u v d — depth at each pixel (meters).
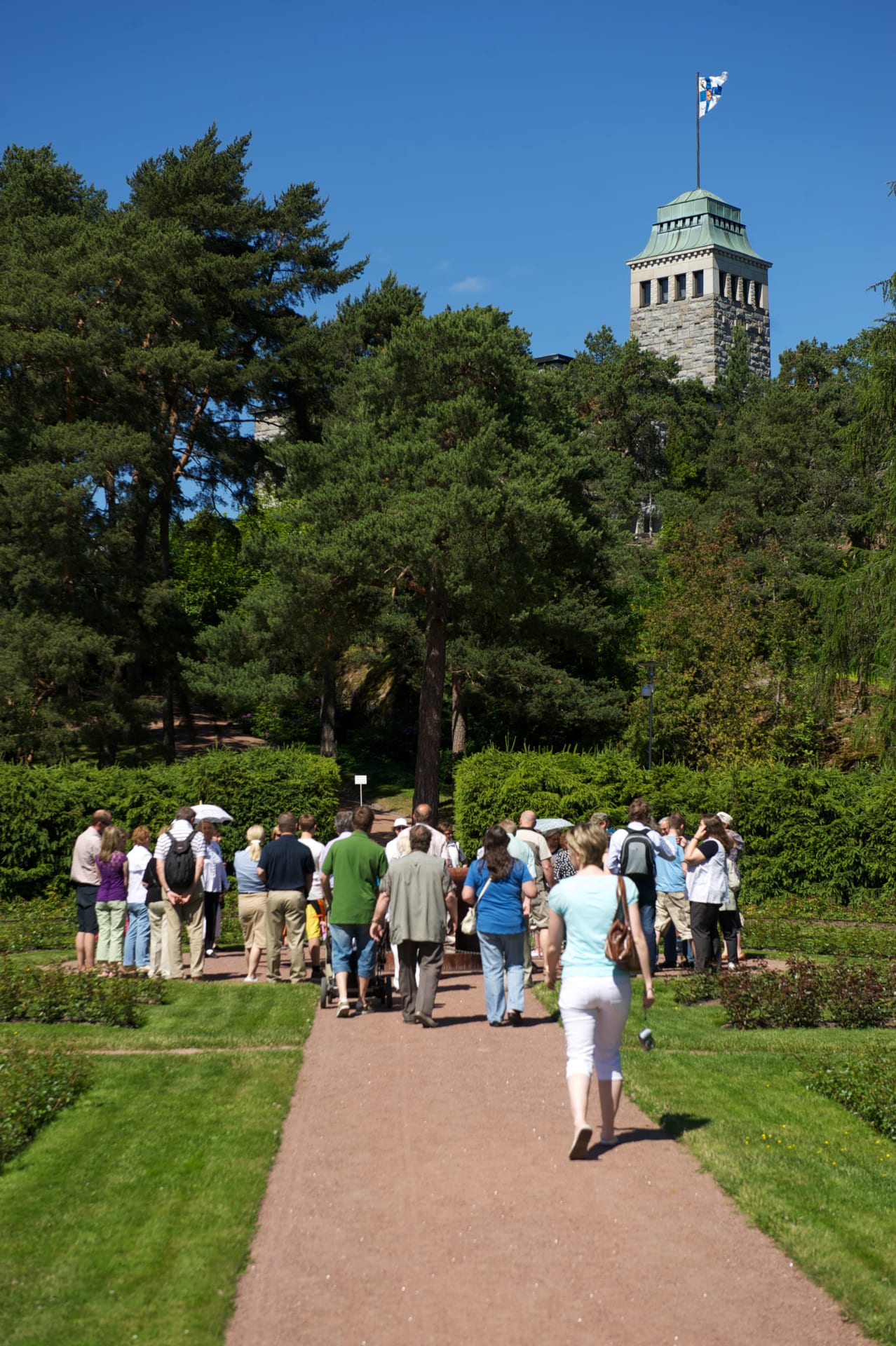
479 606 34.06
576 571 37.84
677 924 15.47
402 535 29.95
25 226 41.88
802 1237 5.96
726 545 44.69
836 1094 8.60
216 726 54.53
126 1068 9.41
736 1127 7.82
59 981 12.02
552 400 35.28
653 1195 6.58
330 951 12.03
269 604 33.53
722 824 14.18
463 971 15.02
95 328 38.03
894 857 24.38
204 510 48.75
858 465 29.86
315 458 33.62
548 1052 9.98
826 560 57.12
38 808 23.00
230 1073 9.27
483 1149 7.39
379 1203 6.48
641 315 110.06
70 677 37.50
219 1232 6.04
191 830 14.44
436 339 33.16
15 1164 7.09
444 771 46.88
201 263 41.50
